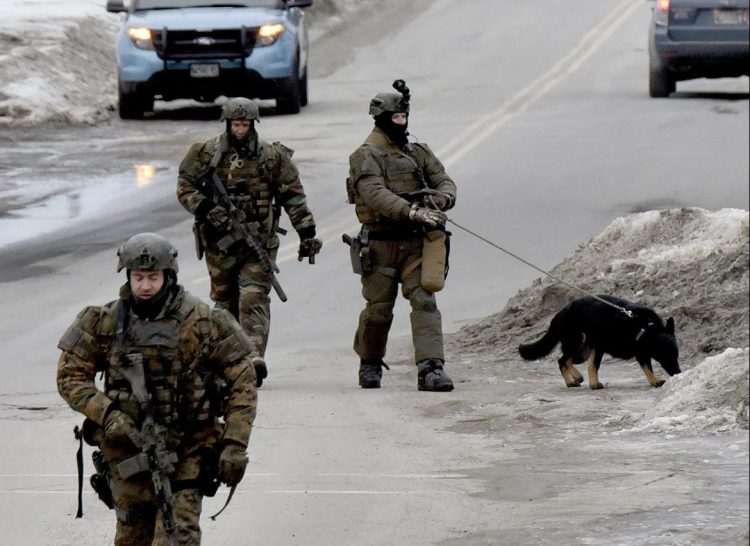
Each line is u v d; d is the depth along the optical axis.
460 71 131.75
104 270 63.88
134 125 107.31
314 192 81.06
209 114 112.44
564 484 29.41
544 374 45.25
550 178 83.44
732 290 48.09
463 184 82.56
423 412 38.91
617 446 33.03
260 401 40.84
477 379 44.41
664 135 95.69
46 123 107.12
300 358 49.44
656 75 109.62
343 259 67.06
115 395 21.39
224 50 104.19
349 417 38.22
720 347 44.62
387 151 42.47
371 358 43.31
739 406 34.12
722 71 106.12
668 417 34.94
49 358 48.91
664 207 75.25
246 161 43.31
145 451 21.06
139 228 72.75
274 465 32.38
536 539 25.05
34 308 57.19
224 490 30.00
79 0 141.00
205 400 21.55
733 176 81.94
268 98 106.88
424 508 27.97
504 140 96.19
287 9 109.38
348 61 140.00
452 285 62.25
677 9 105.94
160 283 21.38
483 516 27.11
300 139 97.44
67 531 27.19
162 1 109.31
